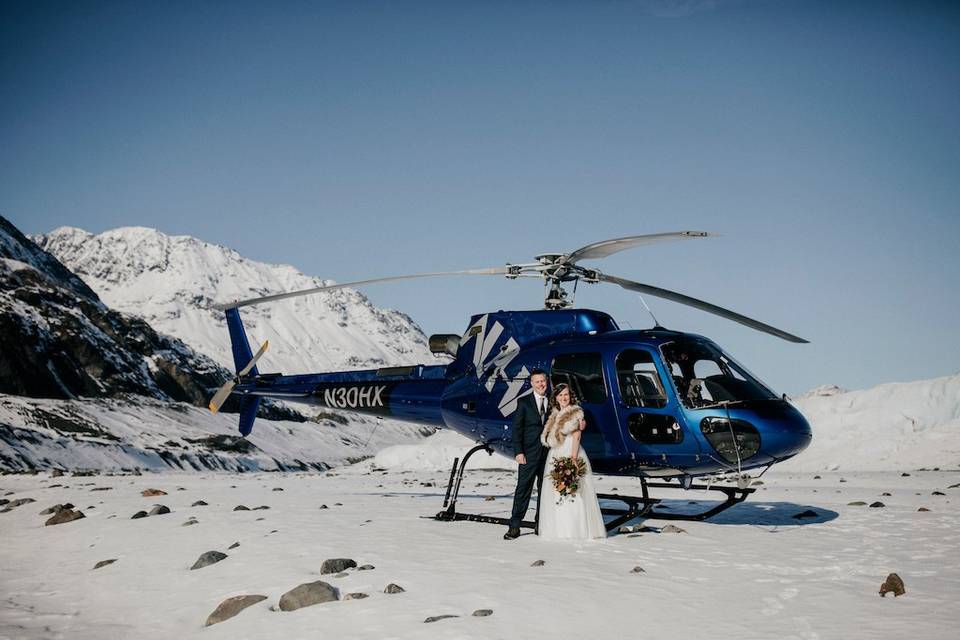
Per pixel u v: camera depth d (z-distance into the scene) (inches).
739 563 281.9
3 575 308.3
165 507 447.2
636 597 230.8
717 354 385.1
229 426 4429.1
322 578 260.4
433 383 486.3
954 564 276.8
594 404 380.2
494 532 360.5
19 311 3531.0
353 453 5743.1
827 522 395.5
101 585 279.6
